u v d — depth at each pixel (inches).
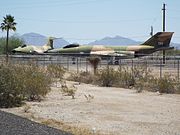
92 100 840.9
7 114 554.6
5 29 2770.7
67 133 465.1
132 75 1213.1
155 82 1105.4
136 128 539.2
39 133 437.7
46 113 653.3
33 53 2871.6
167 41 2891.2
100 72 1296.8
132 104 791.1
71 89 981.8
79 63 2400.3
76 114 652.1
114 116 638.5
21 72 863.1
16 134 424.8
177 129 535.8
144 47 2849.4
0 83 735.7
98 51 2714.1
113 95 952.3
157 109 724.0
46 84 898.1
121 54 2598.4
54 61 2278.5
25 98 823.1
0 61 878.4
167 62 2092.8
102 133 499.2
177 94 1005.2
